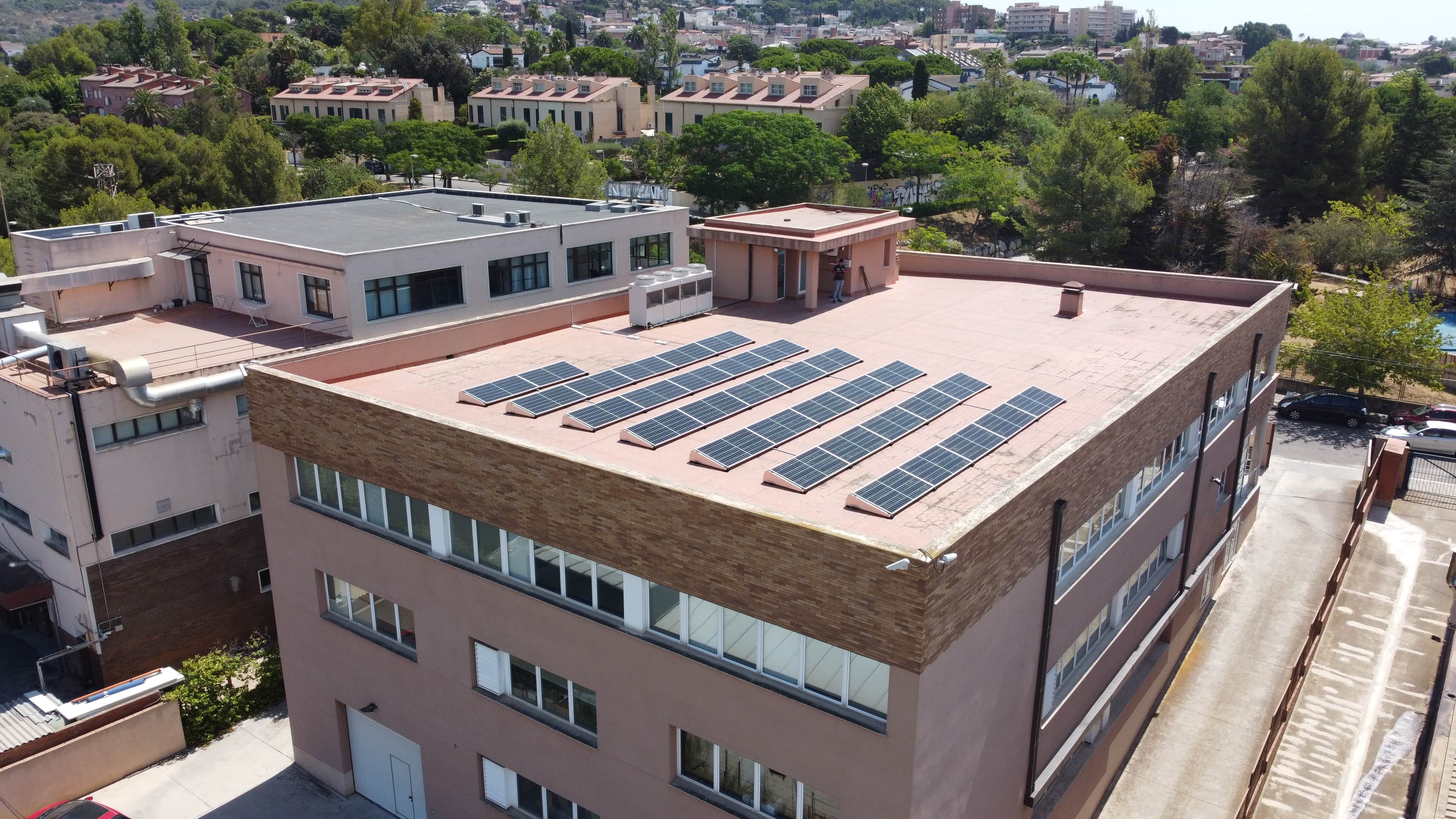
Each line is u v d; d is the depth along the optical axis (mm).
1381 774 25547
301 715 25750
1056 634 19469
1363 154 88688
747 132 99500
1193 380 24922
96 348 31609
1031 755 19172
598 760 19047
